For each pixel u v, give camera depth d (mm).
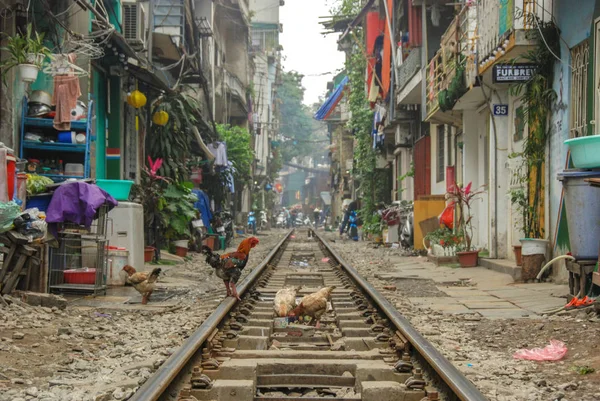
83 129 12859
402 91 24719
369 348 7500
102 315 9188
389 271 16703
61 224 10992
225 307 8758
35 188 10570
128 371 6023
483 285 12977
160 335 7914
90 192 10406
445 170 22781
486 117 18047
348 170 49031
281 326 8828
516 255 13789
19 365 6230
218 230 25672
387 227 27453
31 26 12266
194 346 6156
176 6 21766
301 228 66250
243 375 6098
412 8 22250
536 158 13156
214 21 37219
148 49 19766
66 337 7469
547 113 12953
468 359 6848
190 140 23156
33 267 9719
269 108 65562
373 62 30453
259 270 14617
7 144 11508
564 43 12078
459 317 9352
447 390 5309
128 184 13594
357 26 34469
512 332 8125
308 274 16172
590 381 5934
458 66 16469
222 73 37531
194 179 27000
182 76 22641
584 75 11375
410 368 6148
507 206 16188
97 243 11148
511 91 14344
